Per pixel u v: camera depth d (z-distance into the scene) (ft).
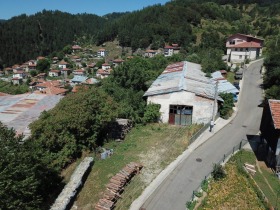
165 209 69.10
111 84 143.74
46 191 74.84
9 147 59.06
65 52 589.32
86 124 90.74
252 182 79.00
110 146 99.04
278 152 84.48
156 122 118.32
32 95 131.75
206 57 214.69
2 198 52.80
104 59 490.08
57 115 87.45
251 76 197.06
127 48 515.50
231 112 130.62
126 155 92.53
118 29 565.53
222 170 80.48
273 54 176.65
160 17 511.40
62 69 466.29
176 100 114.32
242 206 70.54
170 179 80.23
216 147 98.89
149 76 154.40
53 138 82.69
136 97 121.70
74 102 92.58
